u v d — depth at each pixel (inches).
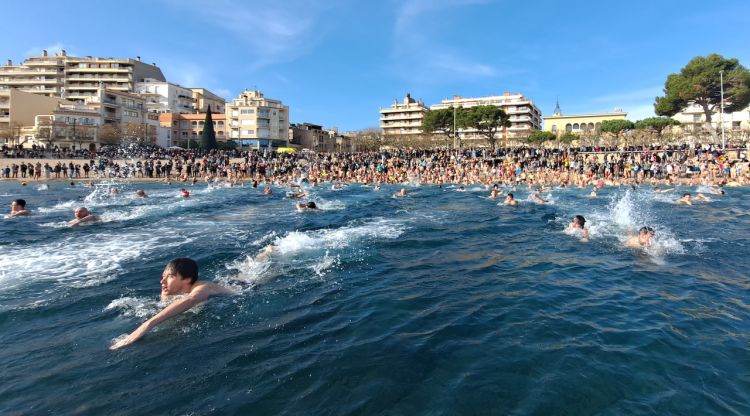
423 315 212.2
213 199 901.8
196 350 169.9
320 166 1902.1
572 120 3661.4
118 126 2923.2
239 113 3550.7
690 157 1573.6
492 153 1980.8
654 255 349.4
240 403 134.3
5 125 2815.0
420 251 367.6
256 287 255.8
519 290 255.0
